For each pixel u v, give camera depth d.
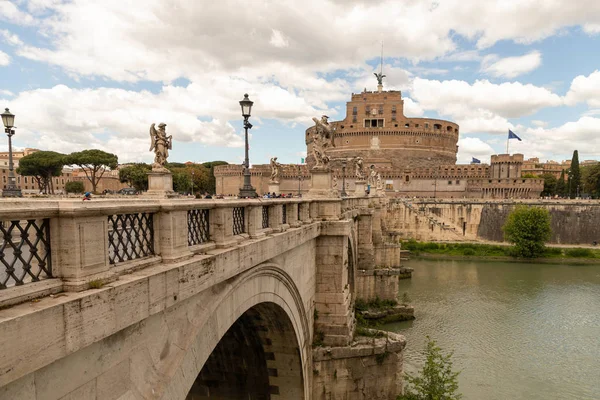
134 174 73.81
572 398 25.91
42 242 5.29
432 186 119.94
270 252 12.30
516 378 28.30
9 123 21.06
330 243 20.55
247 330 17.30
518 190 109.69
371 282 39.91
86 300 5.16
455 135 142.88
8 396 4.42
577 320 39.50
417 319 39.28
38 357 4.55
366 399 20.95
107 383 5.90
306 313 18.78
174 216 7.45
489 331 36.50
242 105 18.17
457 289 50.53
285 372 18.41
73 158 65.50
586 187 114.75
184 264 7.34
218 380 19.42
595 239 84.00
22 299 4.70
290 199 15.23
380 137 130.62
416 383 20.83
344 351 20.25
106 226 5.93
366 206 41.12
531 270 62.81
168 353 7.40
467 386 27.19
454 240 85.44
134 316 6.08
